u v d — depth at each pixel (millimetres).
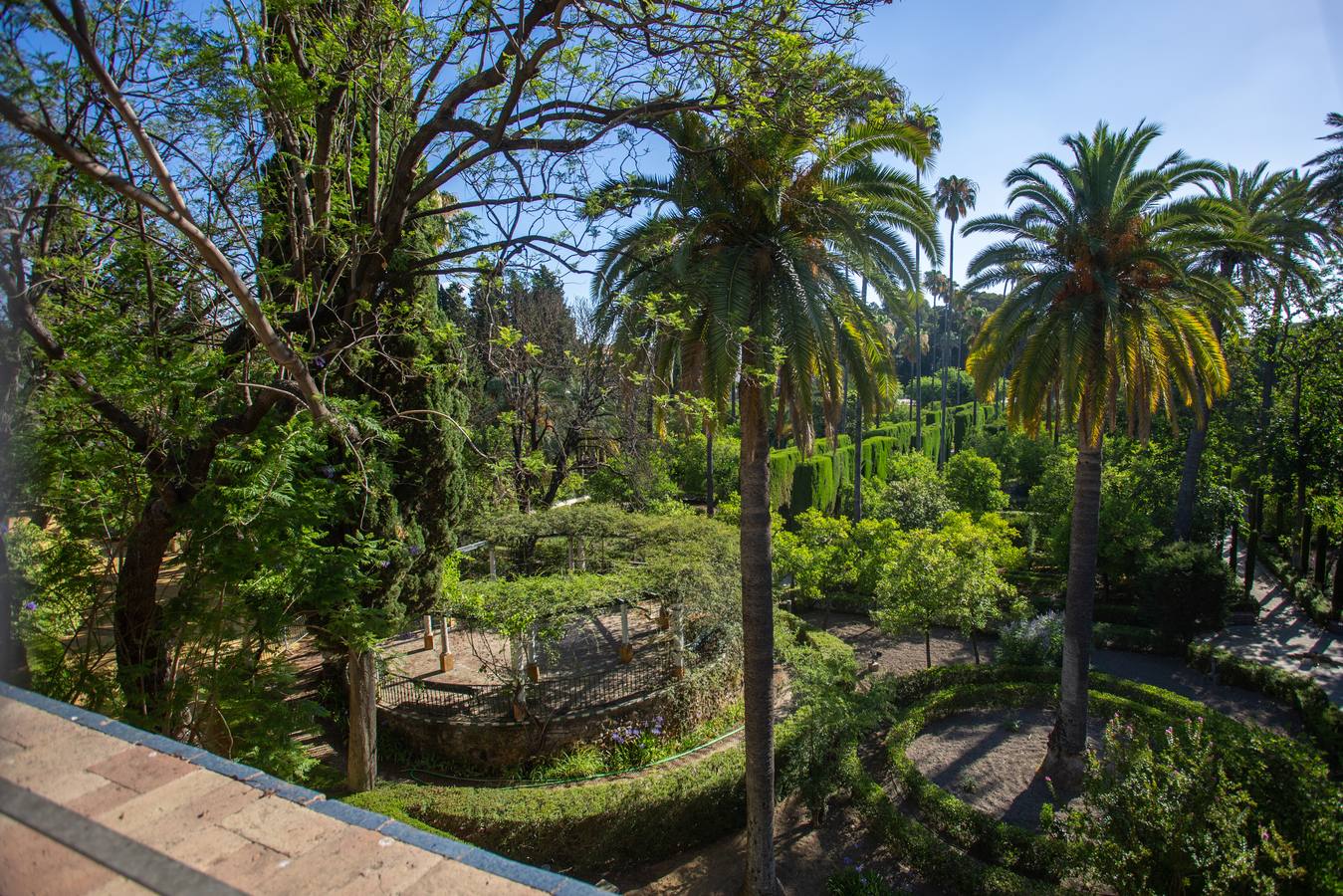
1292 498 24031
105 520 6961
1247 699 16234
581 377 20484
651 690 14281
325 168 7445
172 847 2348
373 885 2168
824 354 9984
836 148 9492
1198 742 8195
